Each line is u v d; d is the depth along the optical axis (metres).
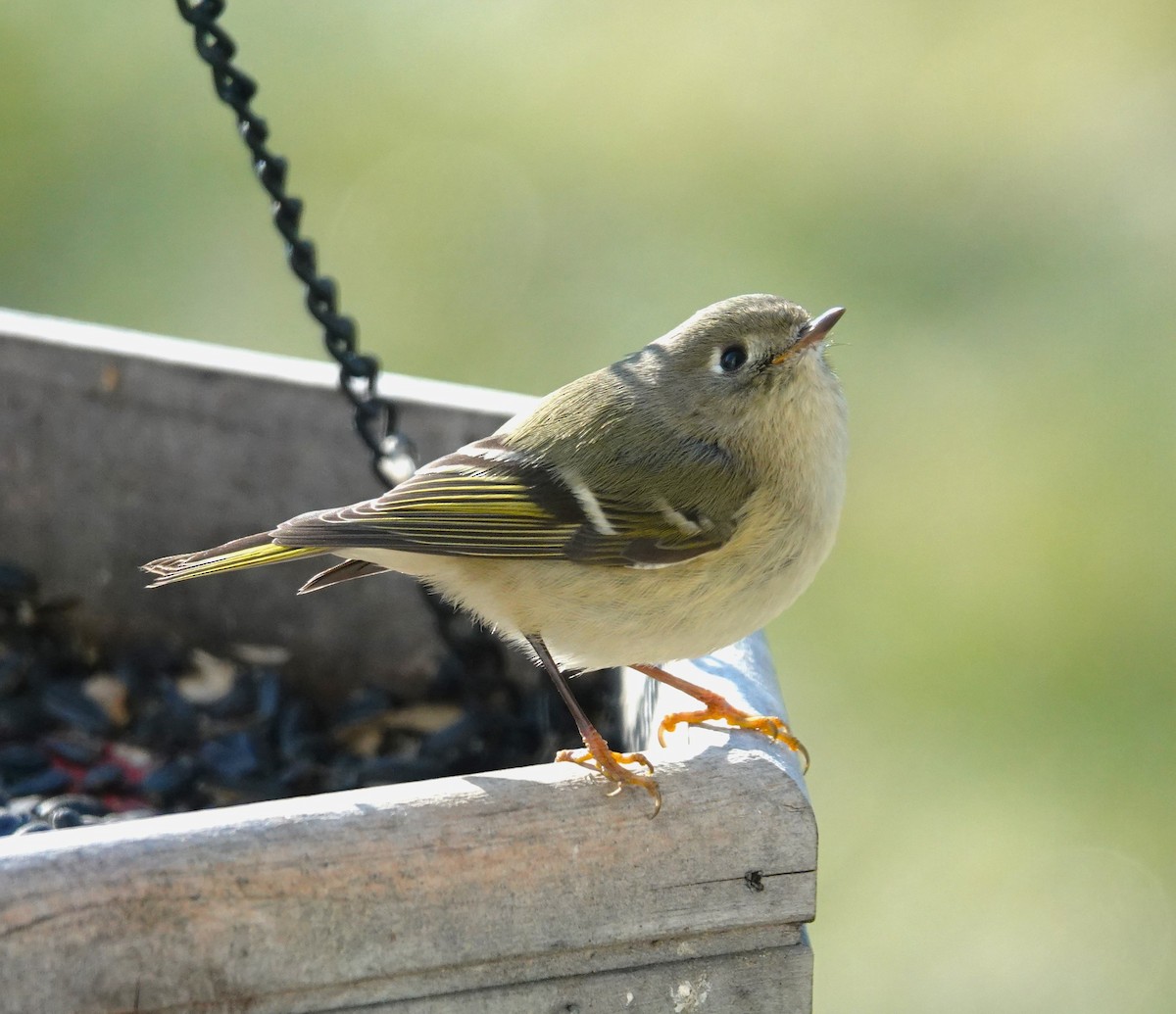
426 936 5.23
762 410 6.68
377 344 14.67
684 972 5.51
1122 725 12.33
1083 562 13.34
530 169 16.28
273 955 5.11
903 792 11.91
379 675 8.27
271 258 15.26
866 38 18.27
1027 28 18.34
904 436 14.28
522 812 5.32
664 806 5.41
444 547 6.49
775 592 6.65
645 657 6.65
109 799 7.67
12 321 8.34
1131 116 17.16
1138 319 15.03
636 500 6.54
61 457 8.29
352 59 17.31
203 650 8.37
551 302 15.19
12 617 8.45
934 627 13.00
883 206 16.20
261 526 8.25
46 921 4.89
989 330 15.13
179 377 8.11
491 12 18.12
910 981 10.96
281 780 7.77
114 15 17.06
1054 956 10.90
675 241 15.73
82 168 15.66
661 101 17.30
